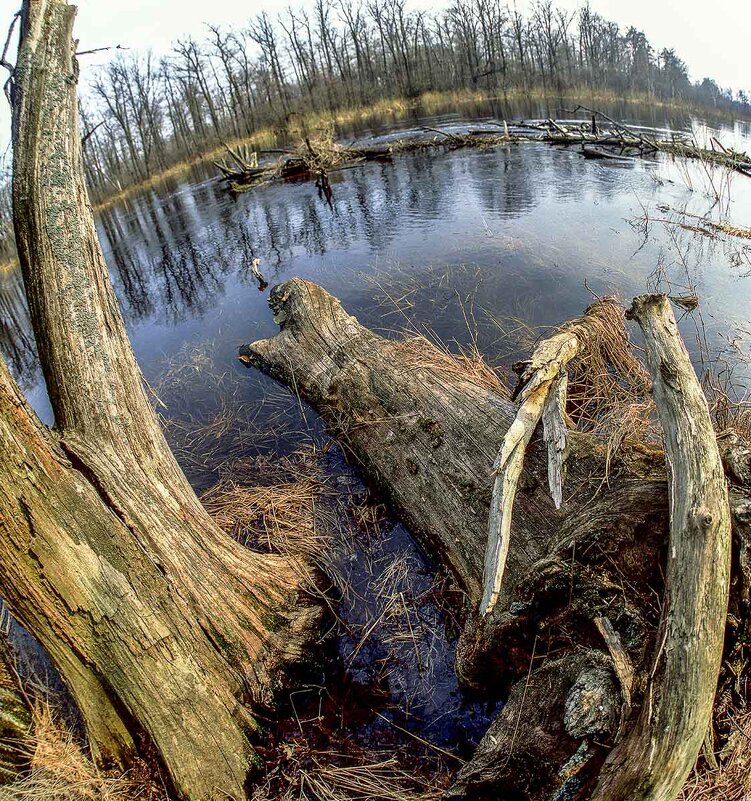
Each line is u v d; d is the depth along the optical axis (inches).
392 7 1519.4
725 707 96.9
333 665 134.6
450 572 144.7
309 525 171.3
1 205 834.2
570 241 339.9
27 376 366.3
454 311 276.2
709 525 92.0
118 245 583.5
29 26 129.5
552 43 1480.1
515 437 136.4
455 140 704.4
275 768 111.5
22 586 98.9
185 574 117.0
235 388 252.5
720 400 167.8
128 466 118.7
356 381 201.8
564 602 109.6
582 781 89.4
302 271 370.3
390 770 112.9
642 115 920.9
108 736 106.4
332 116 1190.9
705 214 370.6
